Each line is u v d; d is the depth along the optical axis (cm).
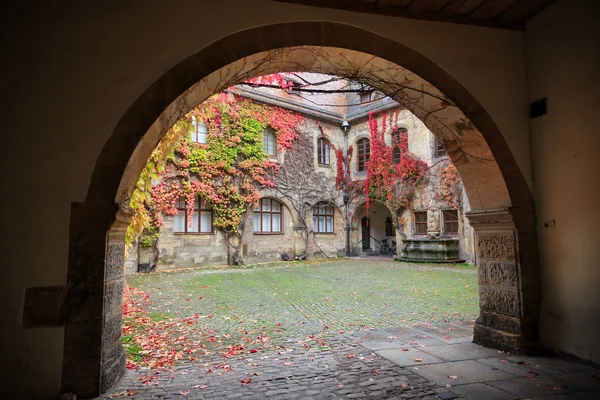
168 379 310
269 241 1556
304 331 493
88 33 283
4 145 264
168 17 297
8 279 258
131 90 286
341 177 1845
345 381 300
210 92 342
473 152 394
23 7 275
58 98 275
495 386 284
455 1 349
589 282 327
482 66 377
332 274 1147
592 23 326
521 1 357
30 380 257
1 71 268
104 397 266
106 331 279
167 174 1299
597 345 320
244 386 292
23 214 263
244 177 1493
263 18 314
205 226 1400
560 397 264
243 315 597
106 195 274
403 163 1622
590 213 327
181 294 801
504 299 384
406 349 392
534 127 382
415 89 386
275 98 1605
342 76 398
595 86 324
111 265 289
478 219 407
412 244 1496
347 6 337
